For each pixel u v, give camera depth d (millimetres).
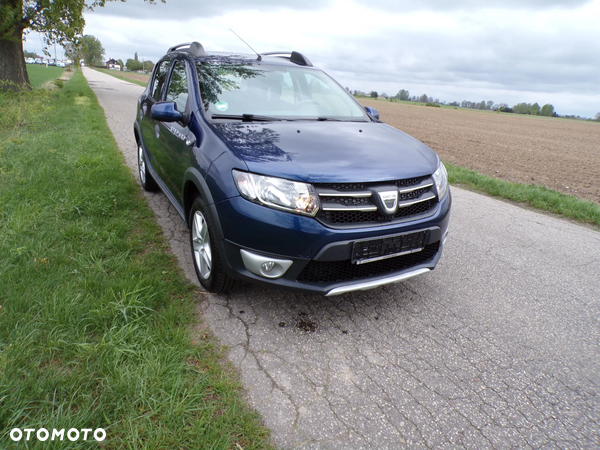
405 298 3158
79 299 2564
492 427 2006
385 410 2059
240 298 2953
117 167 5922
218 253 2646
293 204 2332
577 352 2635
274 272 2473
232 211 2438
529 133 33281
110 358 2082
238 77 3596
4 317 2293
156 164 4289
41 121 9727
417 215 2680
